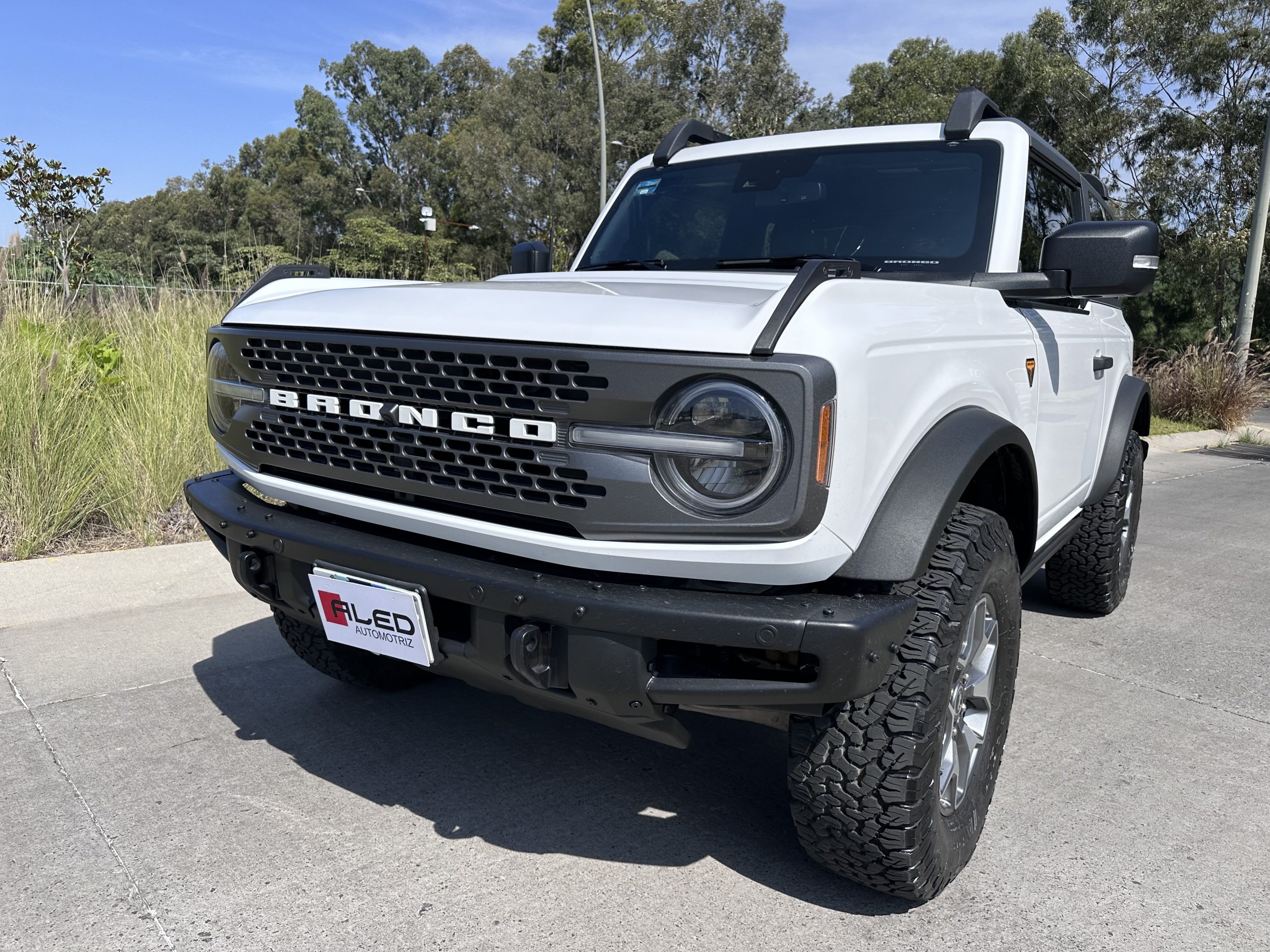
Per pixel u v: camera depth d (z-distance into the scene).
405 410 2.12
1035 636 4.36
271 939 2.05
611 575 1.96
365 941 2.05
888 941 2.12
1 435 4.82
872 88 43.56
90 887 2.22
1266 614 4.81
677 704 1.93
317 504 2.38
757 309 1.88
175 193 77.81
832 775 2.03
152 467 5.05
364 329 2.19
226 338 2.52
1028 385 2.84
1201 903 2.29
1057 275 2.61
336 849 2.42
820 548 1.79
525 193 48.50
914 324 2.11
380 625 2.20
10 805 2.57
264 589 2.52
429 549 2.17
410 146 69.12
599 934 2.11
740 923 2.16
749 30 45.69
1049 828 2.64
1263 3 24.88
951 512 1.99
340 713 3.24
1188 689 3.74
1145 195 26.28
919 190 3.15
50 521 4.70
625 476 1.84
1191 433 13.67
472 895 2.24
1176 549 6.31
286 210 69.38
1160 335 26.08
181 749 2.93
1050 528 3.42
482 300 2.18
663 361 1.79
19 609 4.04
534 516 1.96
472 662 2.07
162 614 4.14
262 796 2.67
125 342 6.33
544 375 1.91
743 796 2.76
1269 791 2.89
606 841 2.50
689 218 3.47
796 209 3.27
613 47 49.84
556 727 3.20
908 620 1.92
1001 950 2.10
